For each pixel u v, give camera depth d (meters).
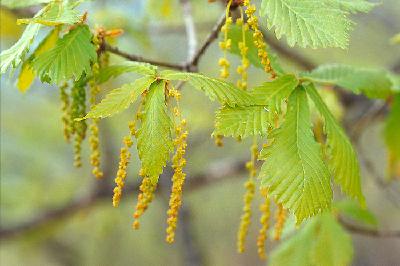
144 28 5.16
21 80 2.83
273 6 2.31
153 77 2.29
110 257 9.77
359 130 5.13
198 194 11.72
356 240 12.02
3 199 7.57
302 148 2.34
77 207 6.42
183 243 6.54
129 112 6.50
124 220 10.02
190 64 2.89
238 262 13.21
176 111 2.23
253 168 2.61
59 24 2.63
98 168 2.59
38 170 8.17
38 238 7.20
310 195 2.27
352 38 8.03
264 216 2.66
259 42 2.35
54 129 7.95
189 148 6.59
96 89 2.64
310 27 2.25
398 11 7.09
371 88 3.32
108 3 5.18
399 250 12.33
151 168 2.17
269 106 2.36
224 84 2.30
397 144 4.29
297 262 3.97
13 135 8.06
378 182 5.07
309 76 2.68
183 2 3.89
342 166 2.49
